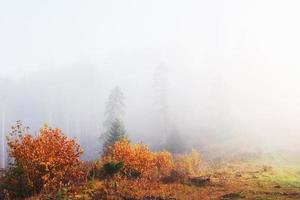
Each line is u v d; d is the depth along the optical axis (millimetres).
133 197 17438
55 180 17922
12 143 18266
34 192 17625
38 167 18031
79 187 18297
